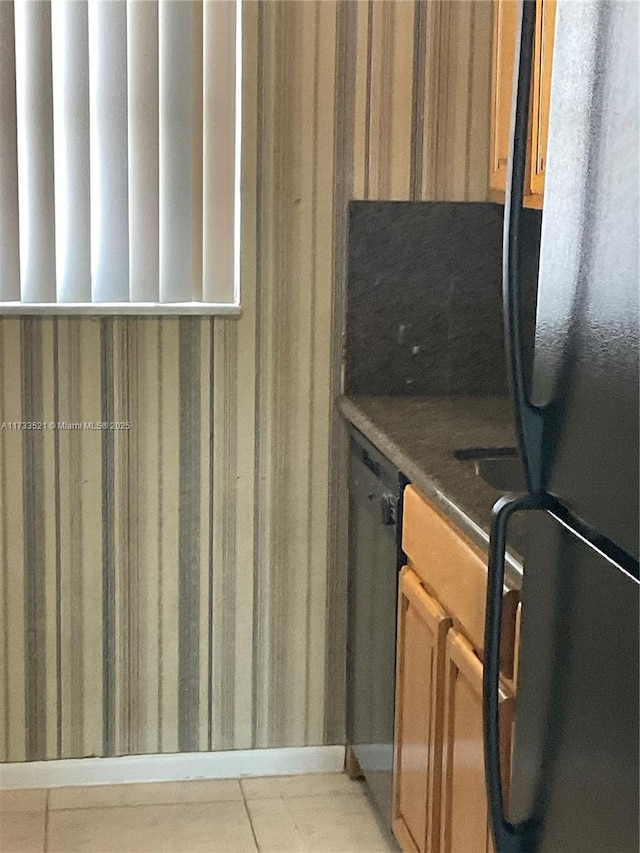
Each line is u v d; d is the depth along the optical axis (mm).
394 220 2617
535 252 2332
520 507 1091
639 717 896
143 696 2738
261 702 2791
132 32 2463
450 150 2619
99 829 2537
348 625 2746
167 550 2682
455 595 1799
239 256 2598
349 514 2707
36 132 2459
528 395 1147
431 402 2619
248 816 2613
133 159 2514
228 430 2654
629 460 901
